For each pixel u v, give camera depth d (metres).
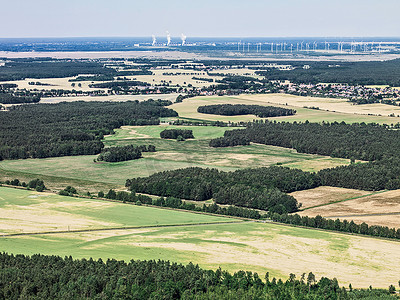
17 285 175.00
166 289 175.00
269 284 179.62
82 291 173.12
